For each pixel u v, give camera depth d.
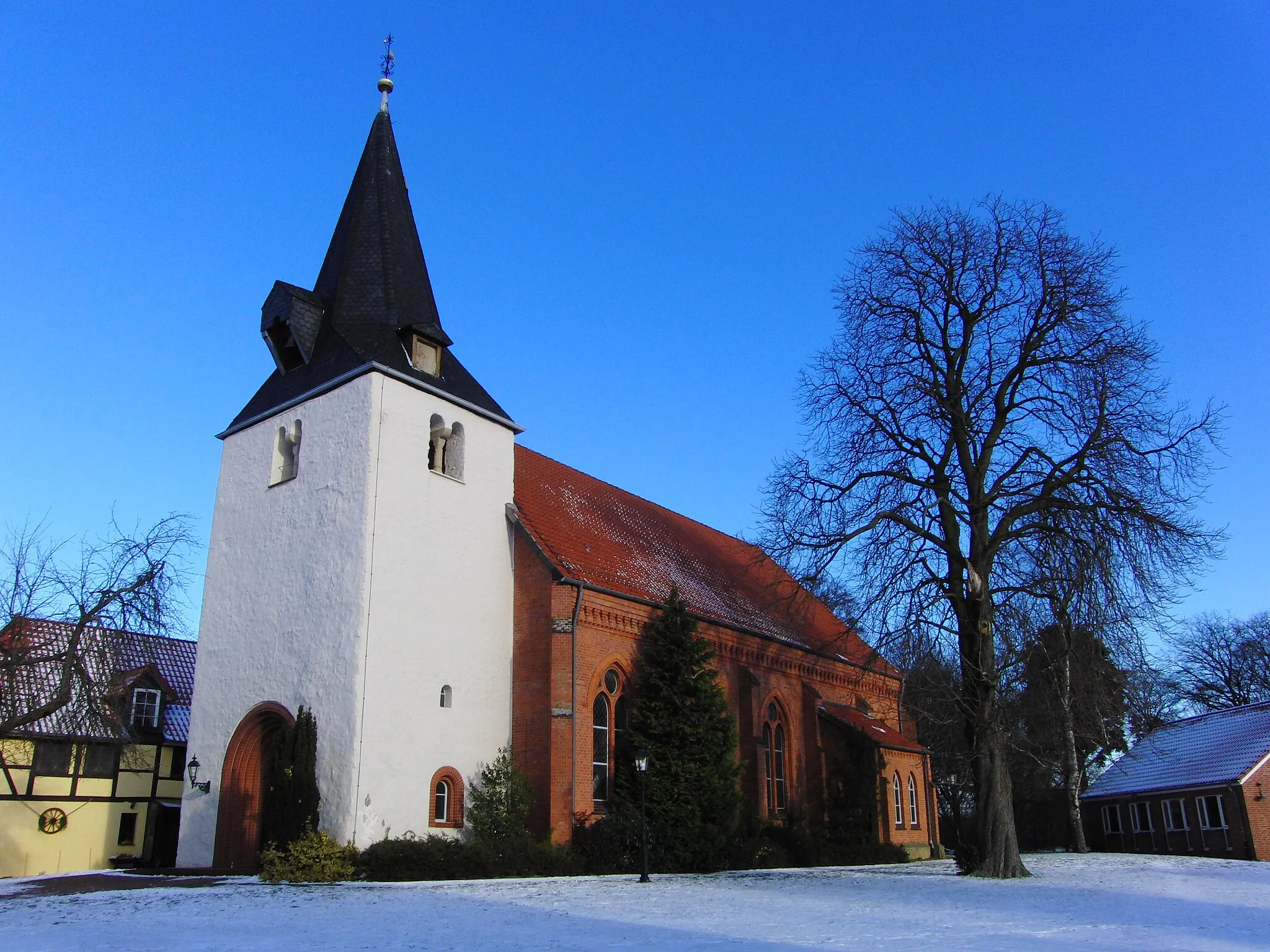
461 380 30.20
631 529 36.50
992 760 25.73
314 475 27.19
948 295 27.66
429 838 23.66
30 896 18.91
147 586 28.12
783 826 33.44
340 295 29.67
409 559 26.08
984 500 26.11
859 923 14.77
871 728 39.31
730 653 34.22
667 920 15.07
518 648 28.45
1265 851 40.09
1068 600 24.31
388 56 33.91
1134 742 52.56
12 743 34.22
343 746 23.64
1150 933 13.97
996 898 19.41
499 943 12.45
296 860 22.03
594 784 27.67
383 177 31.83
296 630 25.89
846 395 27.78
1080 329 26.23
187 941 12.75
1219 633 64.62
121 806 36.81
